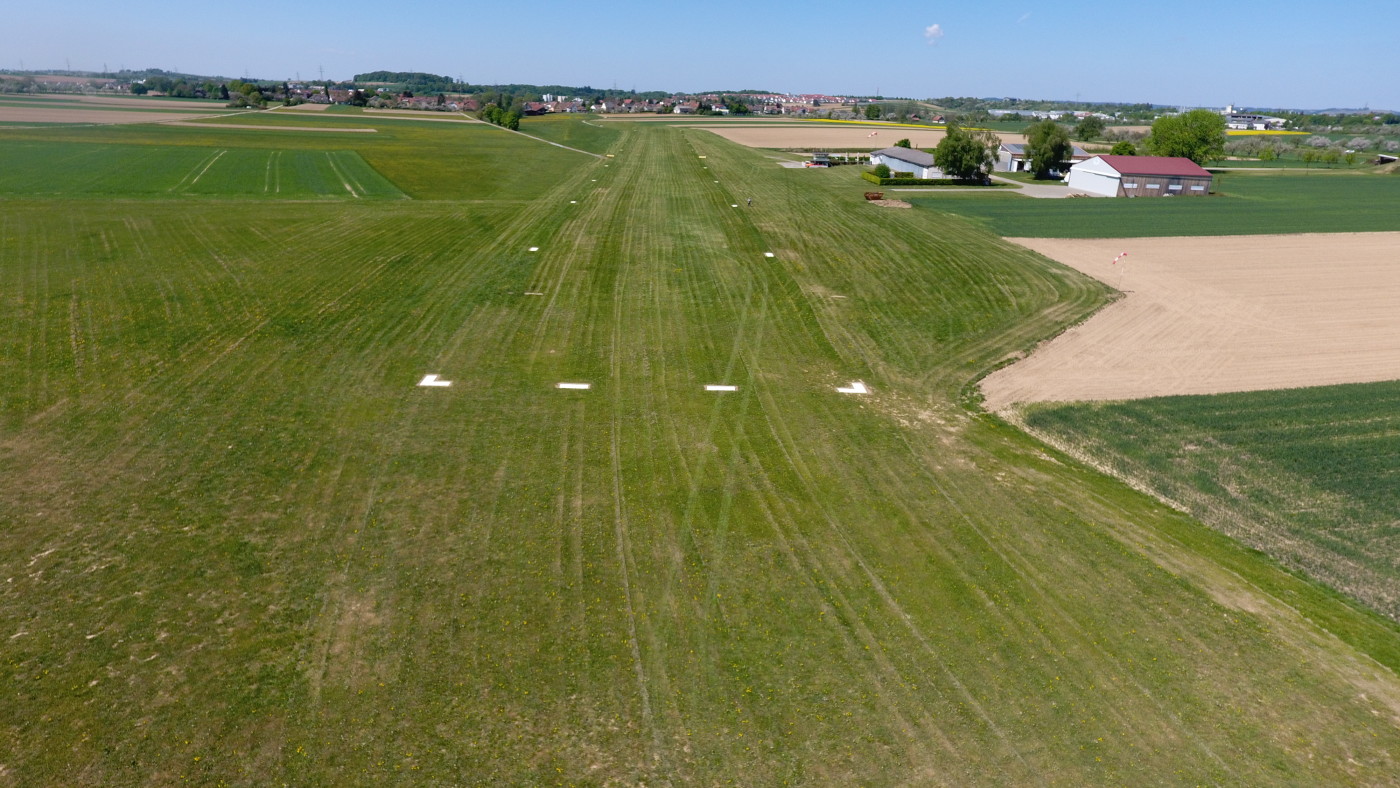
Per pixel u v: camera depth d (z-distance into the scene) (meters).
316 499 17.22
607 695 12.27
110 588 14.09
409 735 11.37
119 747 10.92
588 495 17.95
